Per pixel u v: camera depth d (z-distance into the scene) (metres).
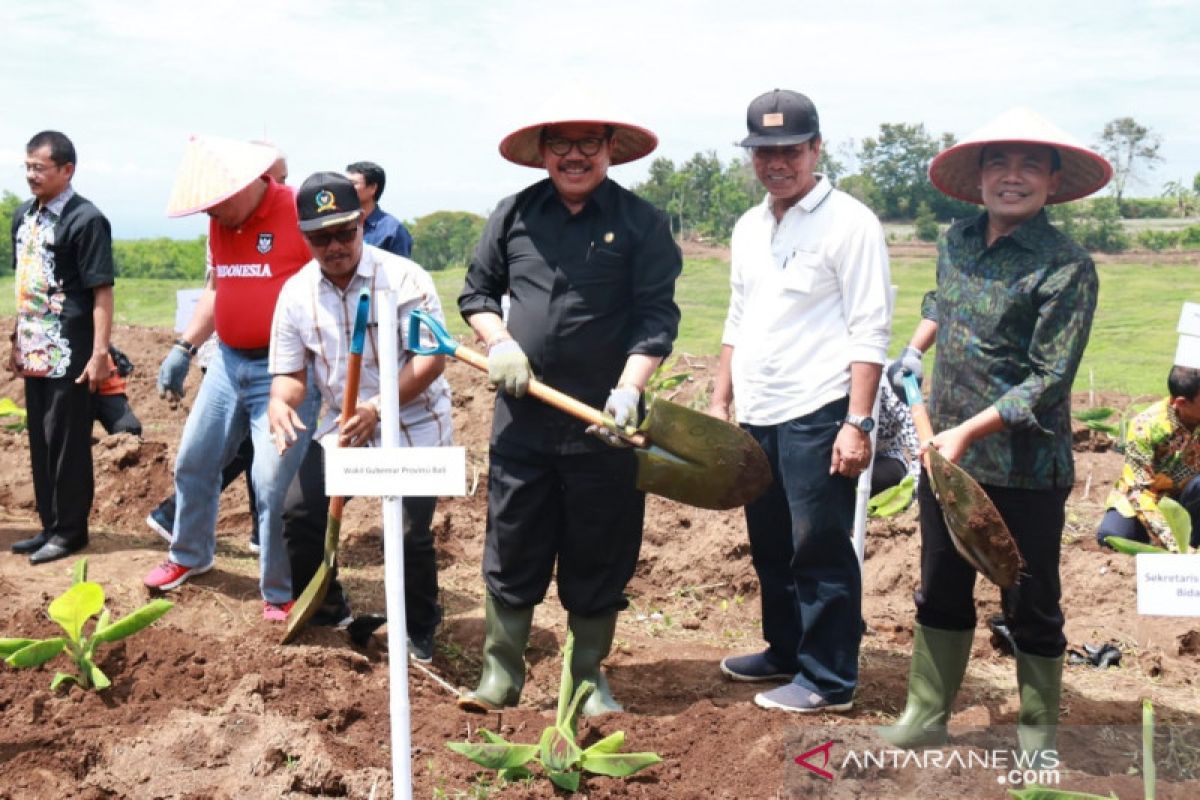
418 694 4.36
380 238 5.96
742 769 3.78
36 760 3.74
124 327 12.09
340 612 4.86
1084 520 6.89
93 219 5.65
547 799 3.63
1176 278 19.70
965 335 3.81
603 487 4.17
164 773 3.71
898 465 6.00
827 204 4.15
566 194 4.07
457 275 21.22
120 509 6.54
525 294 4.16
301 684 4.18
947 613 3.97
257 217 4.79
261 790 3.63
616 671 4.93
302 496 4.59
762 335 4.26
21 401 9.64
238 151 4.75
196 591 5.15
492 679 4.32
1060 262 3.65
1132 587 5.70
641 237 4.11
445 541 6.46
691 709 4.14
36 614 4.65
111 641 4.25
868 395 4.07
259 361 4.87
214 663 4.35
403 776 3.24
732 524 6.27
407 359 4.48
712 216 24.14
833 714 4.30
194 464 5.03
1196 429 5.71
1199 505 5.80
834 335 4.17
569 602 4.33
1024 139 3.60
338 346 4.44
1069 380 3.63
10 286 18.69
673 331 4.14
